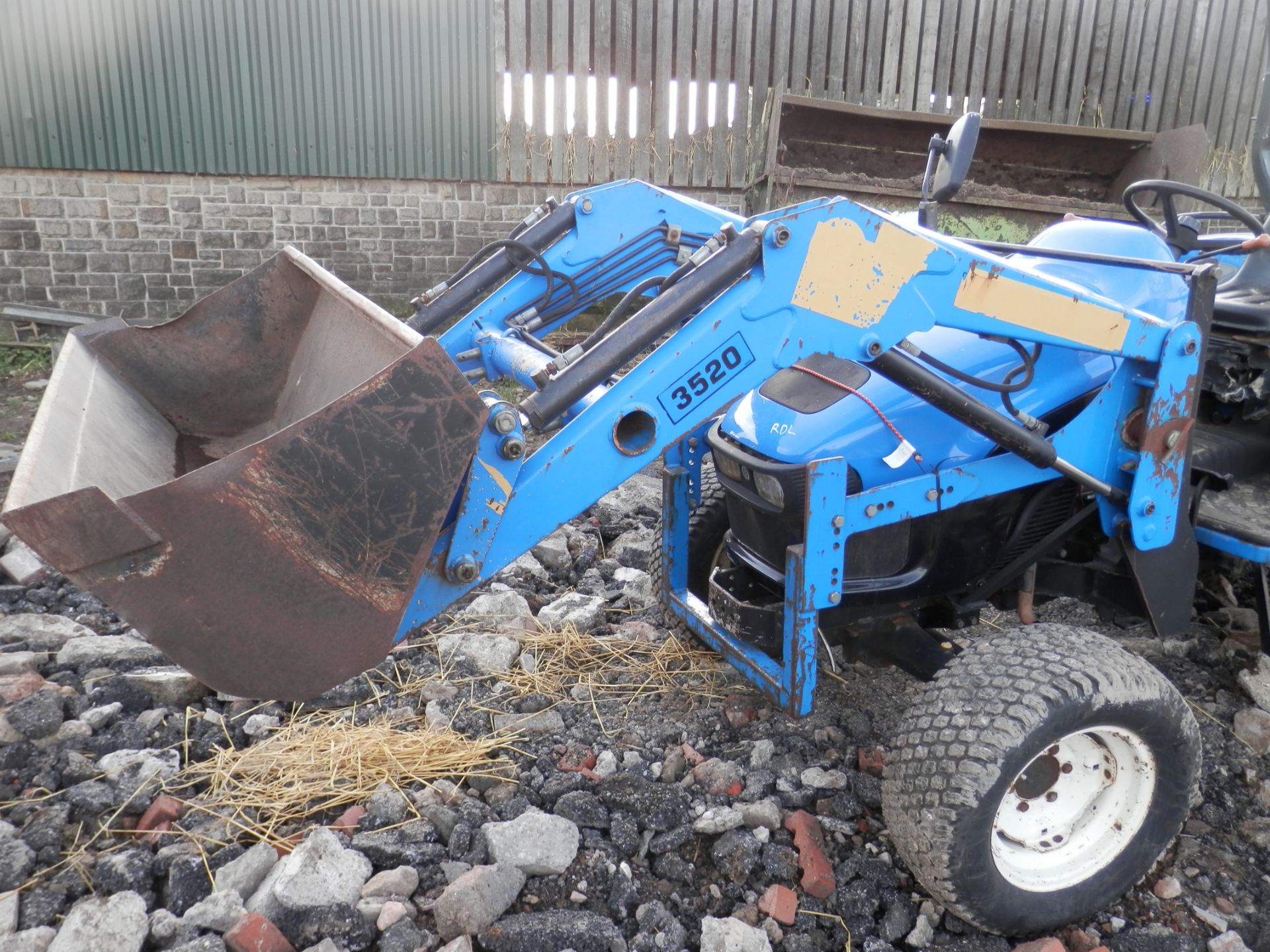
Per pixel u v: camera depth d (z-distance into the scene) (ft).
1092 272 7.92
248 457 4.89
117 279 22.94
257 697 5.24
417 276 24.48
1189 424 7.38
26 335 22.65
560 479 5.92
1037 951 6.32
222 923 5.97
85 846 6.75
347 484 5.11
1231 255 11.10
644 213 8.90
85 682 8.63
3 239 22.17
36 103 21.53
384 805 7.14
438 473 5.29
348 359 7.61
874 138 24.52
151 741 7.99
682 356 6.01
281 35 22.33
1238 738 8.91
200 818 7.05
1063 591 8.60
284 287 8.63
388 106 23.20
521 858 6.55
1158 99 26.55
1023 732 6.03
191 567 4.89
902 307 6.32
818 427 7.27
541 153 24.39
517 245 8.34
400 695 8.86
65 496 4.56
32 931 5.85
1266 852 7.64
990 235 23.36
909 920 6.62
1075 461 7.29
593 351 5.88
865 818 7.51
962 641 10.04
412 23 22.90
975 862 6.10
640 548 12.41
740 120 25.08
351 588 5.23
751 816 7.28
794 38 24.81
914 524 7.68
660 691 9.20
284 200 23.31
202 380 8.38
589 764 8.04
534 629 10.14
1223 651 10.18
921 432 7.28
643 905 6.43
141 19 21.59
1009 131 23.98
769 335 6.14
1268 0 26.17
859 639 8.48
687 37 24.36
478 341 8.52
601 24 23.89
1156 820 6.79
